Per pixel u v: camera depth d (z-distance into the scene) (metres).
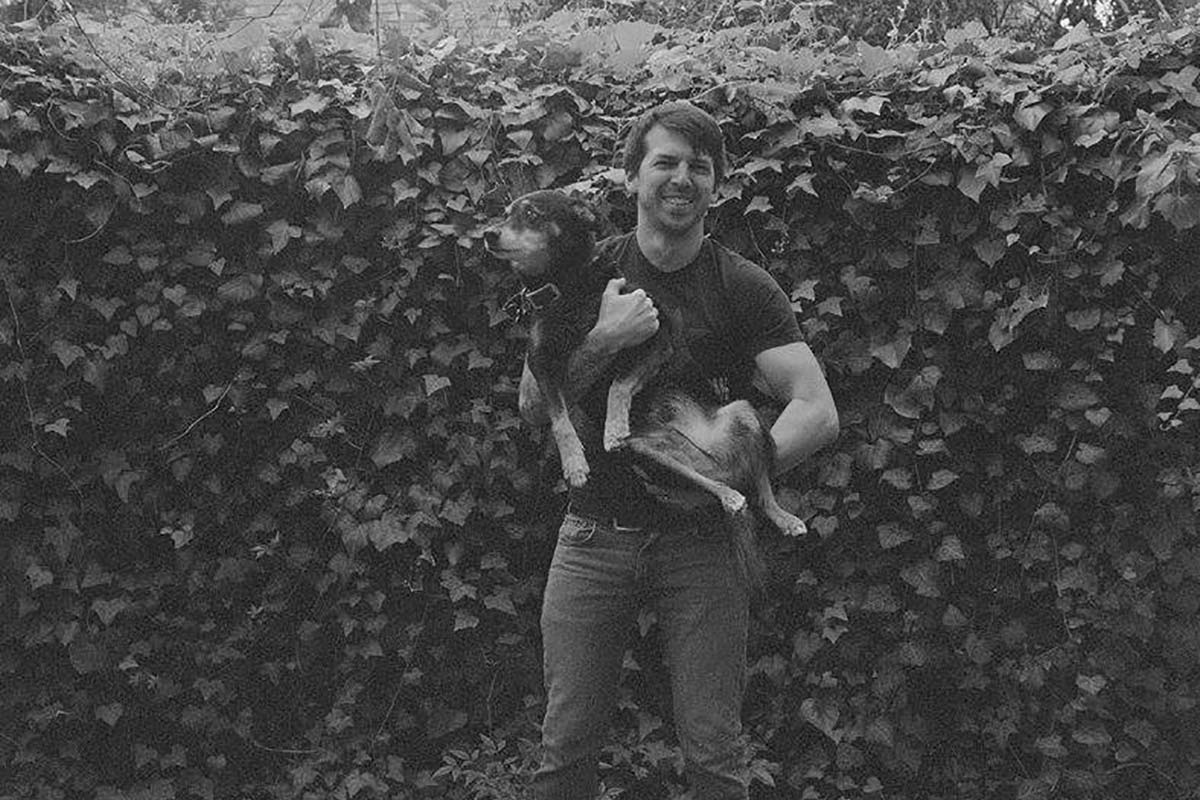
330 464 4.16
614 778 4.12
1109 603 3.92
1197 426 3.88
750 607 4.10
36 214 3.98
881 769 4.13
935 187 3.93
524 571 4.21
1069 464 3.92
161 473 4.15
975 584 4.05
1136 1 6.69
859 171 3.99
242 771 4.26
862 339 4.00
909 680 4.09
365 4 4.71
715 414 2.76
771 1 4.62
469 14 4.39
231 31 4.22
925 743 4.10
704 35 4.33
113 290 4.07
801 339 2.86
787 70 4.04
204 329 4.10
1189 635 3.94
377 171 4.08
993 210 3.90
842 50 4.58
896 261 3.95
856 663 4.09
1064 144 3.84
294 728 4.27
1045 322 3.88
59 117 3.91
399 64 4.04
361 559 4.14
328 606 4.18
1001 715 4.04
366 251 4.12
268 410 4.11
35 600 4.08
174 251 4.06
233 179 4.05
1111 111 3.81
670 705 4.17
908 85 3.98
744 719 4.15
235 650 4.18
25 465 4.00
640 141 2.79
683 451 2.69
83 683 4.16
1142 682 3.97
